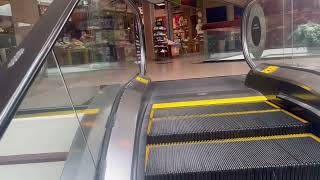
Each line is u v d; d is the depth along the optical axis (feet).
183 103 11.55
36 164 7.63
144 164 6.86
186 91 14.23
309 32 17.43
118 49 19.45
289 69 10.80
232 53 36.76
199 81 17.47
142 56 19.08
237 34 35.91
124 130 7.84
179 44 61.41
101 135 7.52
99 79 13.07
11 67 4.27
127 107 9.05
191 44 66.39
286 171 6.38
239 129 8.18
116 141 7.35
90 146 6.63
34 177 7.67
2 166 7.47
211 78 18.49
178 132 8.23
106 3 18.11
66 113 7.61
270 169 6.38
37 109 7.18
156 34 51.49
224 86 14.88
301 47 17.58
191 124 8.83
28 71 4.17
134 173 6.57
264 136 8.11
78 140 6.76
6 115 3.66
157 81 18.57
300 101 8.86
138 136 8.10
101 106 8.79
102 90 10.58
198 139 8.16
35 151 7.49
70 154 6.88
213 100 11.71
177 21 64.90
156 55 51.70
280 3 20.72
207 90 14.12
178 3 59.36
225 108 10.36
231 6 63.98
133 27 19.15
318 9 17.80
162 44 51.70
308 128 8.20
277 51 19.77
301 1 18.89
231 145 7.60
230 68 26.50
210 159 6.91
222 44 37.19
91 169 6.26
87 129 7.07
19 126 6.98
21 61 4.35
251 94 12.25
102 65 16.63
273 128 8.14
